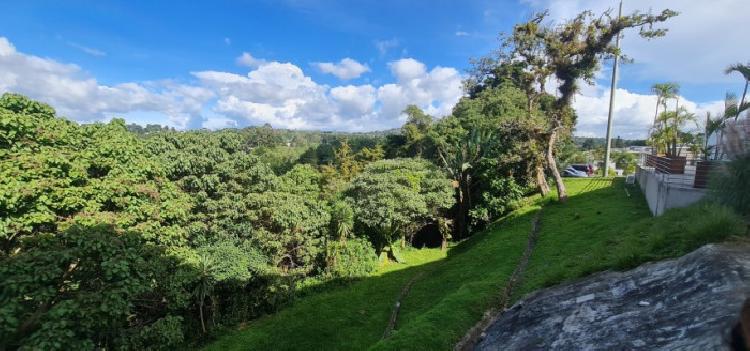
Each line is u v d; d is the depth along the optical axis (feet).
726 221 23.65
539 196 78.84
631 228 37.37
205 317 53.67
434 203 76.33
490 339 27.04
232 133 62.95
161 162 49.88
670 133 68.90
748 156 25.34
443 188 77.71
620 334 19.02
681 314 17.78
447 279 55.93
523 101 110.52
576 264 32.63
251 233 57.31
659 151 72.69
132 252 29.66
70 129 37.04
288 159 191.01
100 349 27.32
